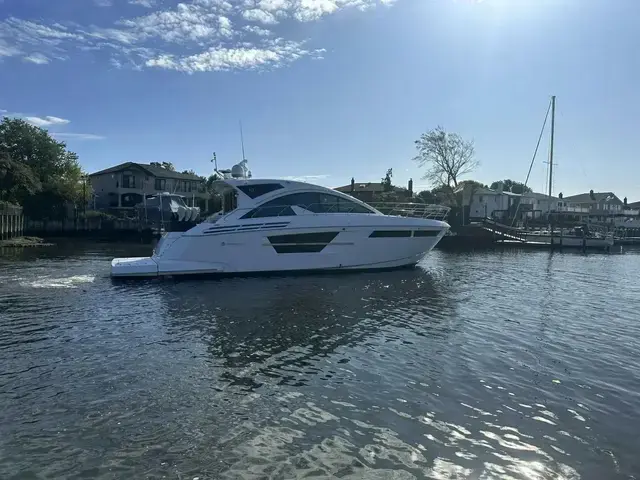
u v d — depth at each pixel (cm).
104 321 1159
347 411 655
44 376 777
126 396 698
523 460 536
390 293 1596
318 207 2027
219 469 509
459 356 905
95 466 512
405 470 512
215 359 873
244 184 1966
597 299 1567
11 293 1550
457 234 4947
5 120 6291
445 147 6250
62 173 6500
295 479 492
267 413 646
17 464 515
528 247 4534
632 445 572
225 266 1914
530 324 1177
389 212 2369
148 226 5044
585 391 737
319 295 1538
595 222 6419
